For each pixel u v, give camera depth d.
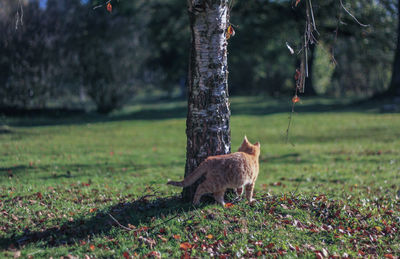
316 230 6.67
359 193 10.65
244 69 57.59
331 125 26.83
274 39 39.38
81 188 10.64
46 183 11.23
